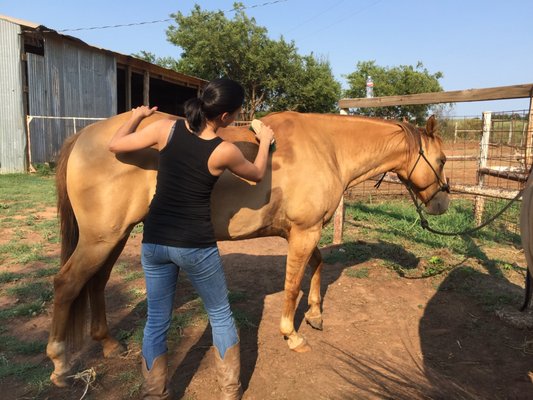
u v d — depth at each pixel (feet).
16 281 15.02
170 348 10.88
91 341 11.09
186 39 111.96
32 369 9.80
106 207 8.52
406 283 15.57
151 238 7.34
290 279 10.59
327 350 11.05
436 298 14.30
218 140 7.20
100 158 8.52
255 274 16.22
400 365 10.46
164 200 7.29
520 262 18.26
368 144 12.03
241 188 9.37
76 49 50.55
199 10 114.32
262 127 8.62
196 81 83.56
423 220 13.52
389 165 12.60
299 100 118.32
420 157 12.56
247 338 11.51
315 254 11.89
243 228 9.71
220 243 20.33
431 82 110.63
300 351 10.85
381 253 18.79
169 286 7.69
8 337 11.21
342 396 9.19
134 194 8.65
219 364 8.00
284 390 9.36
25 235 20.98
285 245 20.18
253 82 114.52
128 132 8.05
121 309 13.00
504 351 11.16
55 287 8.82
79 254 8.75
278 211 9.93
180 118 9.59
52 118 47.75
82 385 9.32
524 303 12.71
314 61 119.03
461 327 12.40
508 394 9.41
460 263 16.90
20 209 26.76
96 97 54.44
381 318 12.89
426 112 87.97
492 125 23.61
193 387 9.30
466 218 24.94
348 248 19.22
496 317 12.96
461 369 10.35
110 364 10.12
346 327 12.33
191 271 7.42
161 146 7.45
